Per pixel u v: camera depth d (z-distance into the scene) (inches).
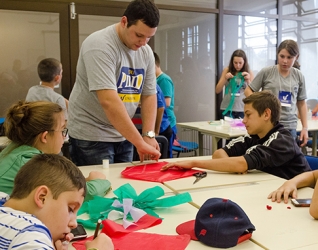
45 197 34.9
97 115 81.0
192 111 209.2
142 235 44.6
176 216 51.4
